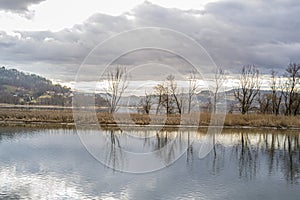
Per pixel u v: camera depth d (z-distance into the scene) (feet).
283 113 129.80
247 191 34.71
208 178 39.29
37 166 42.63
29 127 84.38
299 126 99.66
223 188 35.50
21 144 58.23
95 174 39.01
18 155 49.14
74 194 32.40
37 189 33.58
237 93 129.59
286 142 71.36
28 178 37.32
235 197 32.68
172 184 36.14
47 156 48.26
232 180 38.68
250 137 78.38
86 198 31.30
